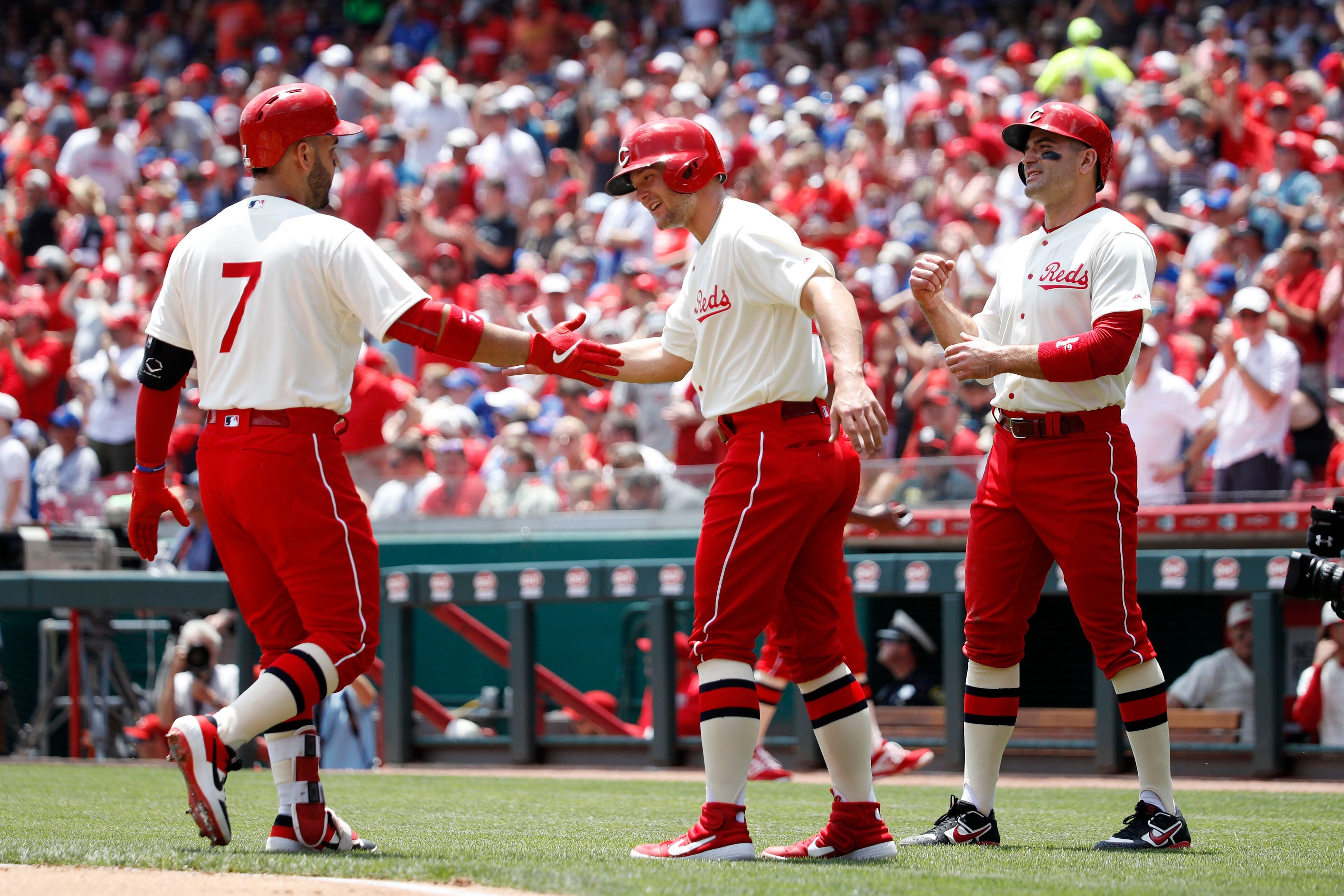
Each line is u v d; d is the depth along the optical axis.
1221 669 24.47
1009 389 14.69
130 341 42.09
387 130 52.78
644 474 31.23
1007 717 15.12
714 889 10.66
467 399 39.16
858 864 13.01
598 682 29.78
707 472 31.11
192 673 26.98
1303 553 13.97
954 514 27.61
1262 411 29.16
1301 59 50.12
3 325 45.84
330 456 12.55
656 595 25.50
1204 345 34.22
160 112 63.25
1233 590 23.22
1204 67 46.94
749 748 13.23
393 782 22.94
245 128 12.95
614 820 17.25
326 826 12.84
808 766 24.81
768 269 12.98
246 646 26.00
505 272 49.06
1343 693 23.22
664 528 30.91
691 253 44.78
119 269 52.84
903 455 35.06
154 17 74.50
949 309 15.38
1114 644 14.52
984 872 12.34
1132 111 44.97
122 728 28.72
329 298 12.53
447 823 16.75
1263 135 44.50
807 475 13.09
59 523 34.84
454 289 45.03
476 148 53.69
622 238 47.22
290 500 12.34
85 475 39.75
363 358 36.91
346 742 27.06
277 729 12.79
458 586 26.81
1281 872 12.58
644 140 13.70
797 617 13.66
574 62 62.09
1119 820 17.67
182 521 13.75
